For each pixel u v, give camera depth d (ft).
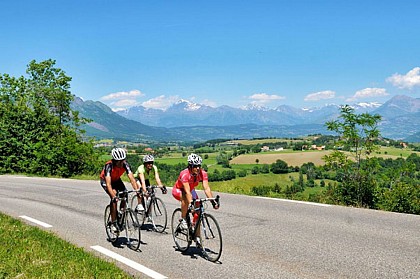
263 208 37.63
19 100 113.09
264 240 26.12
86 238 28.55
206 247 22.86
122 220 26.40
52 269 20.30
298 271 20.16
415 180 42.22
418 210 37.93
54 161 95.55
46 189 61.26
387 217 31.99
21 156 99.55
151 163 31.53
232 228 29.78
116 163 26.37
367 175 44.04
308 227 29.32
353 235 26.68
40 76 121.08
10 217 35.55
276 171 274.16
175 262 22.44
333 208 36.55
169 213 36.27
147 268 21.43
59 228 32.07
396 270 19.83
